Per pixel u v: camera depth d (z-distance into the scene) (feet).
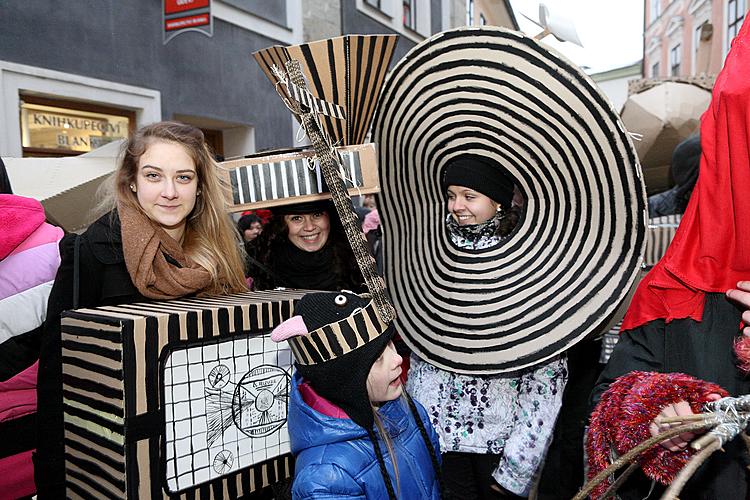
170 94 17.25
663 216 8.16
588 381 7.18
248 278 6.13
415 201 5.32
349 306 3.34
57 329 3.82
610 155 3.86
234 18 19.45
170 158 4.07
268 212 7.48
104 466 3.35
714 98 3.07
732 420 2.30
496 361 4.51
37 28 13.53
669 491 2.10
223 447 3.60
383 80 4.73
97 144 15.60
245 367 3.70
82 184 6.50
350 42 4.33
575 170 4.16
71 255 3.99
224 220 4.63
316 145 3.69
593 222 4.15
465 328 4.75
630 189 3.82
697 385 2.91
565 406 7.21
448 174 4.95
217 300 4.01
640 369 3.53
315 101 3.76
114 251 4.00
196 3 16.14
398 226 5.50
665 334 3.44
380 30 28.07
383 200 5.49
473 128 4.66
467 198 4.89
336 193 3.59
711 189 3.14
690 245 3.35
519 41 4.04
